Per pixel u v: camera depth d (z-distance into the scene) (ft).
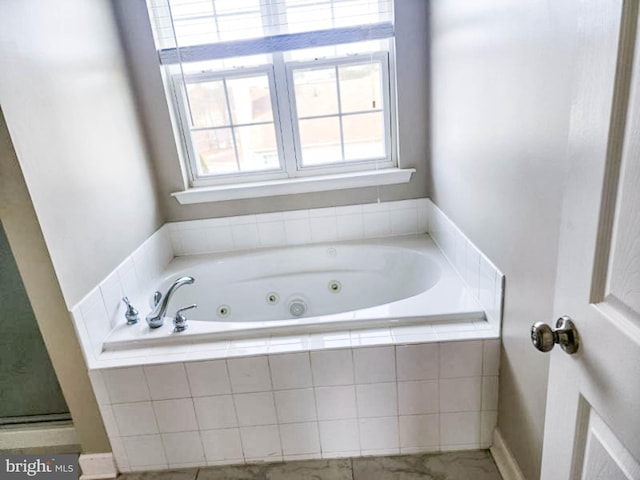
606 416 2.01
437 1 6.05
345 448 5.29
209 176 7.77
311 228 7.83
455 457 5.17
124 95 6.53
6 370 5.42
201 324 5.42
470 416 5.09
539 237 3.55
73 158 5.02
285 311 7.79
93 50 5.70
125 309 5.85
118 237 5.98
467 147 5.21
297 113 7.48
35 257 4.47
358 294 7.65
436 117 6.60
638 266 1.74
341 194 7.67
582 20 2.05
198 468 5.37
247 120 7.55
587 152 2.05
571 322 2.28
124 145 6.38
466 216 5.49
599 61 1.91
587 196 2.07
